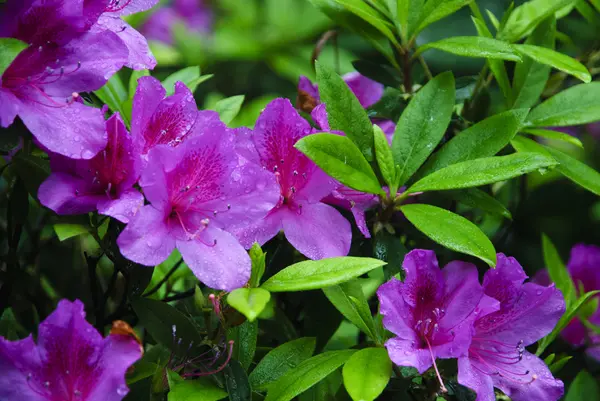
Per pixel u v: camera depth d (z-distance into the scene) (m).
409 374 0.63
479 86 0.72
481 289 0.62
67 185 0.60
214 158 0.60
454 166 0.64
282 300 0.70
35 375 0.58
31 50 0.60
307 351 0.63
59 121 0.60
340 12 0.72
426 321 0.62
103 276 0.73
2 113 0.59
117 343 0.57
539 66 0.71
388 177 0.65
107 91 0.70
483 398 0.60
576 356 0.72
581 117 0.70
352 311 0.63
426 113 0.67
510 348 0.63
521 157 0.63
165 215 0.60
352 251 0.66
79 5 0.60
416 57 0.71
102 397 0.57
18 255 0.69
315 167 0.64
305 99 0.71
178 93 0.62
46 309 0.71
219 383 0.61
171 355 0.61
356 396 0.59
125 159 0.60
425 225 0.63
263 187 0.61
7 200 0.68
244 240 0.62
